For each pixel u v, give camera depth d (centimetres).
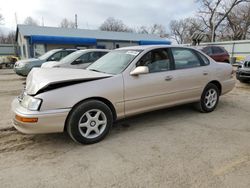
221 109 536
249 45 1927
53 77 339
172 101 436
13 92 776
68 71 394
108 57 454
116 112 370
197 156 309
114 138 372
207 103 502
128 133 392
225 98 657
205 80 482
